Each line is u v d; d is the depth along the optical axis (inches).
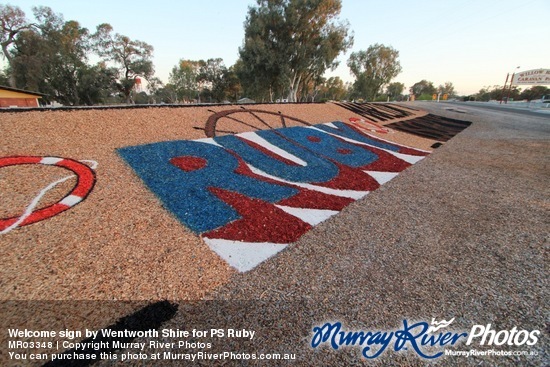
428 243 179.6
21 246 138.4
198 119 398.0
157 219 178.5
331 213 221.6
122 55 1857.8
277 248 167.2
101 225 162.9
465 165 406.9
